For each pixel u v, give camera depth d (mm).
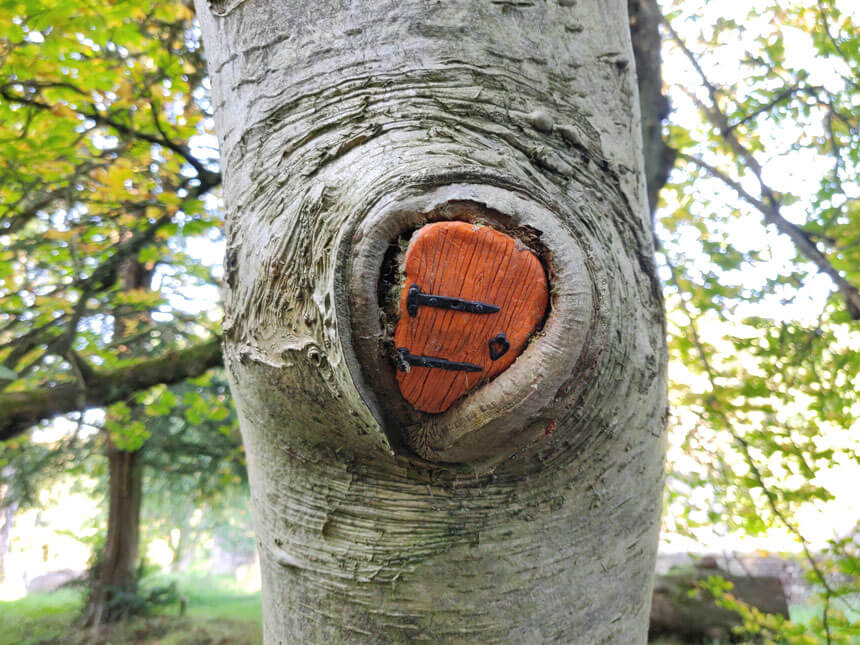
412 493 360
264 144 385
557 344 308
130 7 1121
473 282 308
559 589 372
